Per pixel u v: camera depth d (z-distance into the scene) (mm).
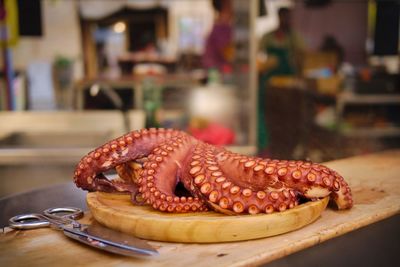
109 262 634
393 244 827
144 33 4352
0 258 652
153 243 694
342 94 3277
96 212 762
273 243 675
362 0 4047
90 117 2430
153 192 734
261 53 3295
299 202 758
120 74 3930
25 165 1972
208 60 3150
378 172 1112
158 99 2703
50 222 767
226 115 2350
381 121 3295
